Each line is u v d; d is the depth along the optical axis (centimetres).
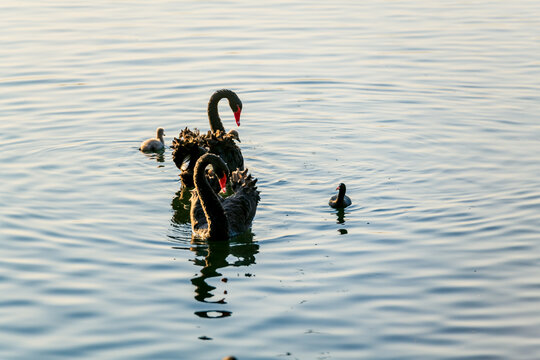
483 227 1154
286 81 1961
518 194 1273
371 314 911
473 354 824
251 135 1644
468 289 968
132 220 1225
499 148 1504
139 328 883
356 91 1888
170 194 1348
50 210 1245
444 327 879
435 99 1812
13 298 949
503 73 1980
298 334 868
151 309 930
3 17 2603
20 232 1150
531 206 1220
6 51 2180
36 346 841
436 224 1173
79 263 1057
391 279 1002
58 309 924
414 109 1758
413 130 1628
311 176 1408
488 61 2081
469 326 880
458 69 2022
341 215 1231
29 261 1056
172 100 1836
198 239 1165
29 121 1683
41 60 2106
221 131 1591
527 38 2298
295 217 1234
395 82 1938
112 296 962
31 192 1320
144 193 1348
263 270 1044
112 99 1833
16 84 1914
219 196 1305
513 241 1102
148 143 1547
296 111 1775
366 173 1409
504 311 912
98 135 1625
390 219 1203
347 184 1362
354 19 2569
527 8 2730
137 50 2211
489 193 1284
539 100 1778
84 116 1725
